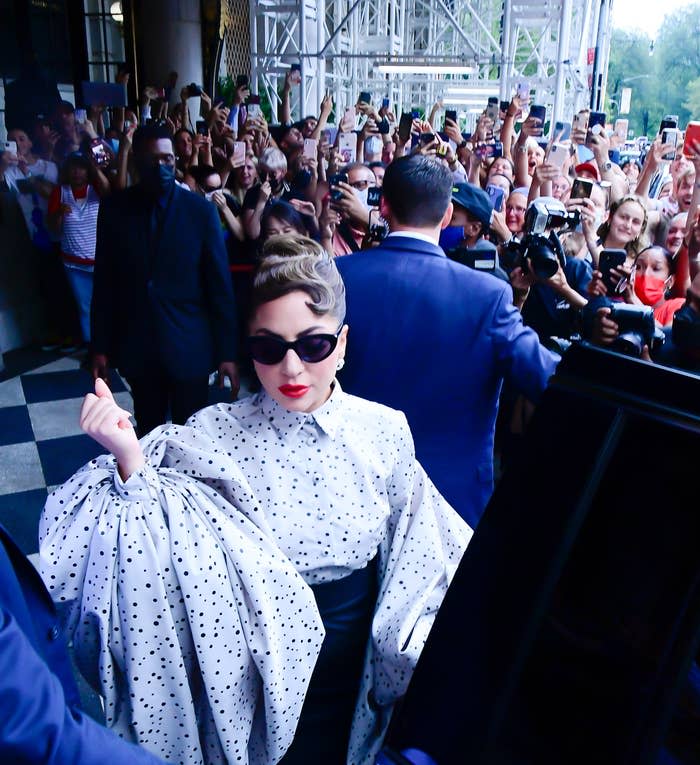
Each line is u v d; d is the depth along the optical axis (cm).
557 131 355
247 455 85
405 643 84
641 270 237
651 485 49
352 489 87
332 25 879
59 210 395
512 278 225
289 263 79
